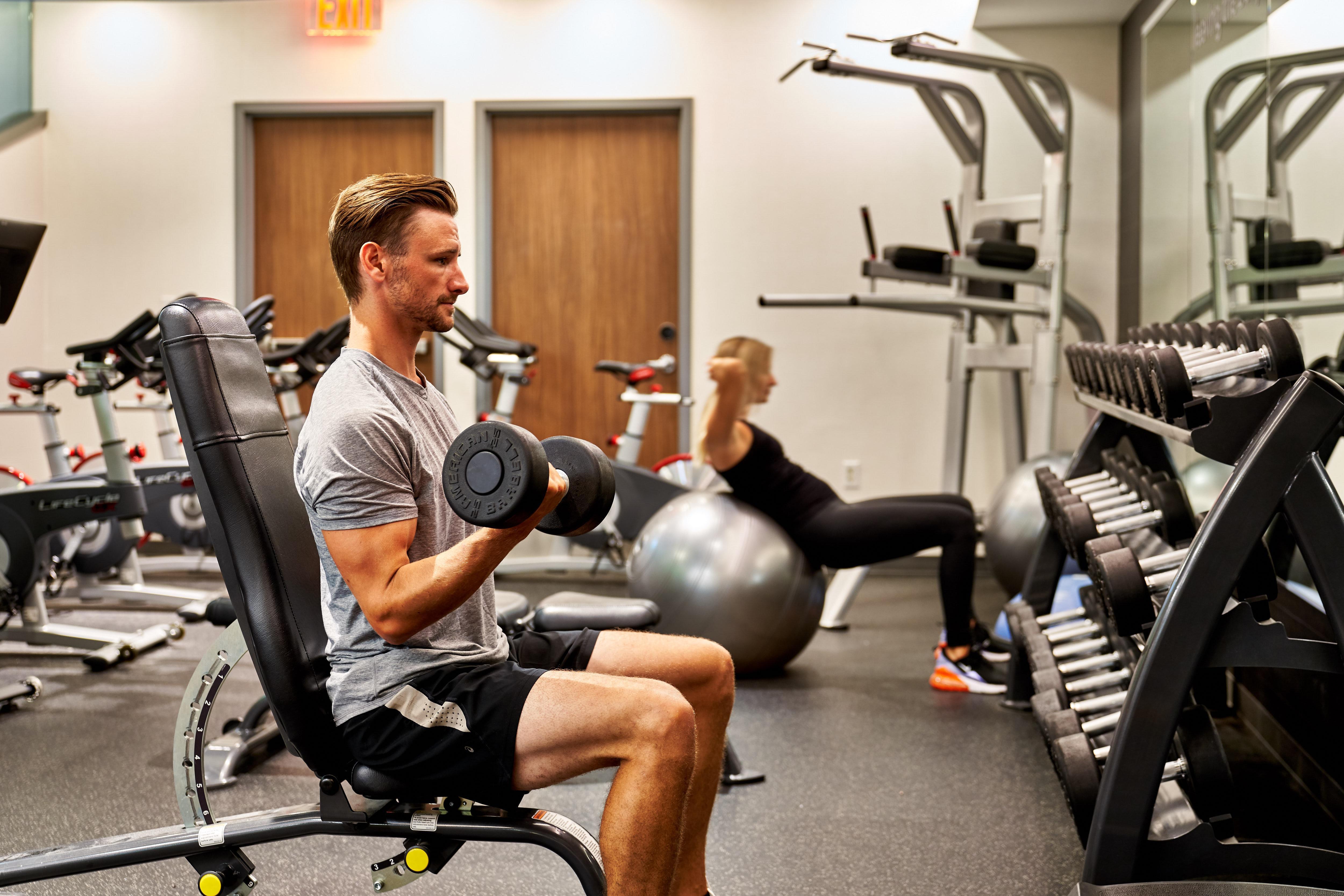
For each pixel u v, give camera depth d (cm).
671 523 327
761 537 322
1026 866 203
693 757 133
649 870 131
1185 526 209
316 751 143
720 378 320
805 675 343
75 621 411
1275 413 153
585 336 551
